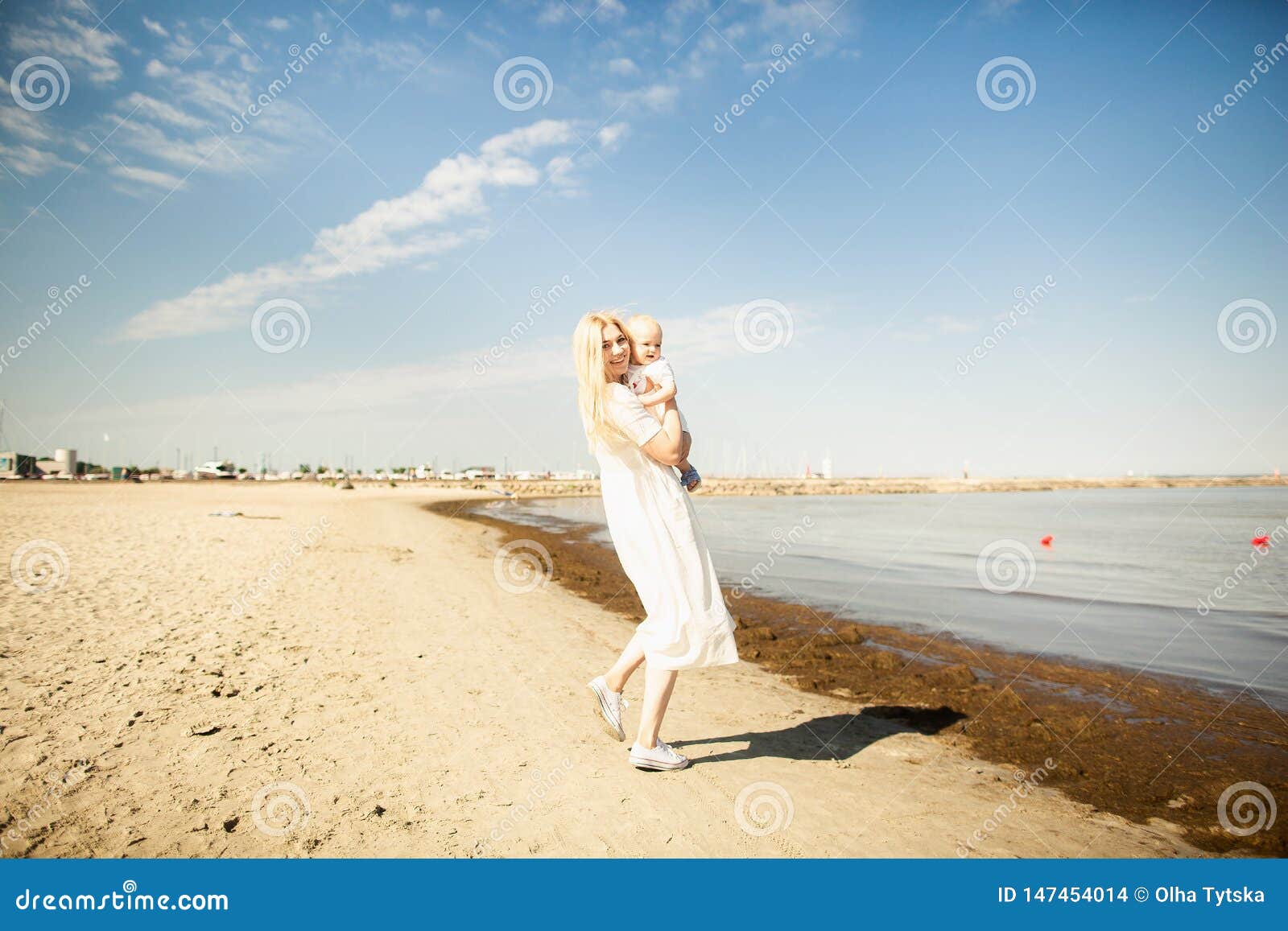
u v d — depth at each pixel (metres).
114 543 13.39
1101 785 3.78
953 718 4.86
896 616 8.61
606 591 10.59
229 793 3.35
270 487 69.94
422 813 3.27
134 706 4.46
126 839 2.93
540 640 7.04
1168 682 5.70
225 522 19.89
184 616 7.23
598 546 17.95
